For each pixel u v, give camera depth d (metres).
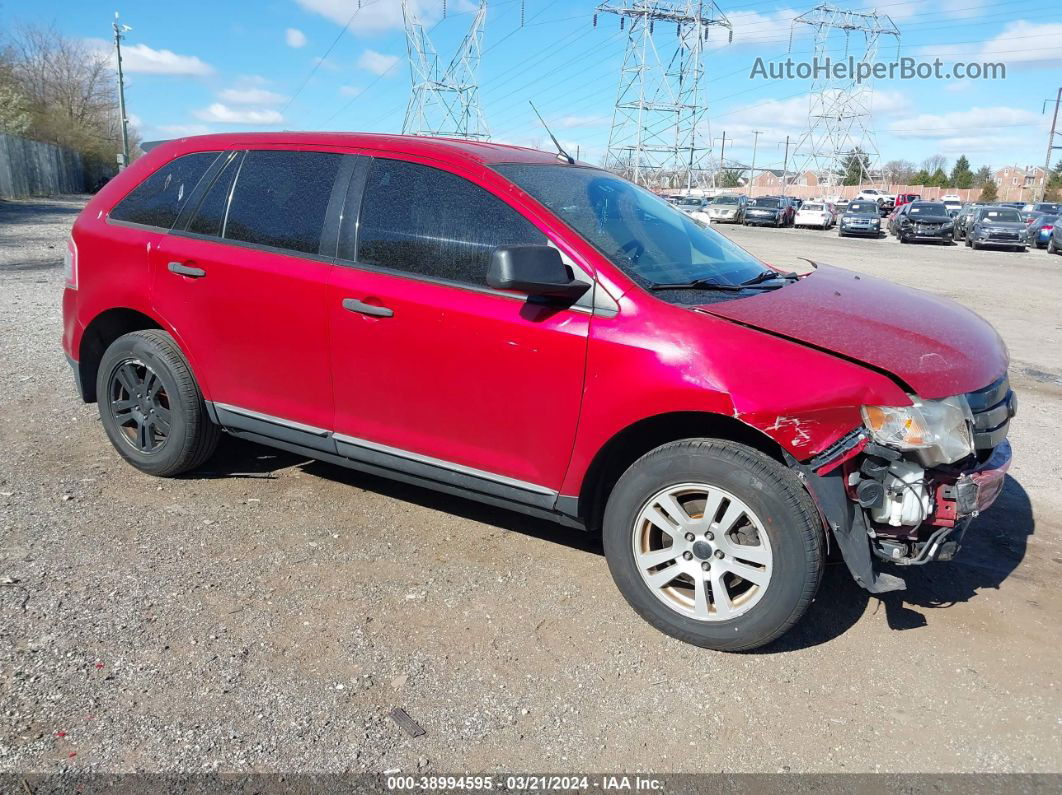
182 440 4.19
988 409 2.95
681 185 65.38
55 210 29.45
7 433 5.01
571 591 3.42
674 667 2.94
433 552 3.71
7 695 2.61
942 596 3.48
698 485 2.95
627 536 3.12
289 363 3.79
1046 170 75.56
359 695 2.71
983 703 2.79
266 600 3.25
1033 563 3.79
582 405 3.08
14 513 3.90
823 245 26.94
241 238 3.93
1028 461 5.17
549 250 2.98
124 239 4.23
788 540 2.81
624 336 2.99
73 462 4.59
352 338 3.56
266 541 3.75
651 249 3.41
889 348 2.90
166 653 2.87
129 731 2.49
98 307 4.34
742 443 2.93
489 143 3.96
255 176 3.98
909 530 2.87
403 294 3.42
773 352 2.84
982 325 3.48
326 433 3.79
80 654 2.84
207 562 3.53
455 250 3.38
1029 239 29.02
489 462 3.38
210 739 2.47
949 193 92.56
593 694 2.78
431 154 3.54
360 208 3.63
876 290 3.74
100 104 63.69
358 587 3.38
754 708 2.74
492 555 3.71
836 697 2.81
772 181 124.12
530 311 3.17
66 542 3.64
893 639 3.16
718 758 2.50
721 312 3.00
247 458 4.76
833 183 77.69
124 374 4.33
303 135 3.95
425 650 2.97
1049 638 3.18
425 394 3.44
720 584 2.97
